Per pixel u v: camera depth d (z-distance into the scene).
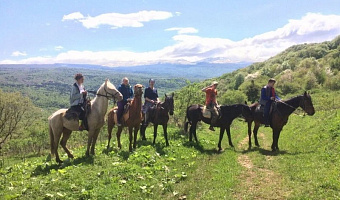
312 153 11.11
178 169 10.02
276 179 8.77
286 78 68.06
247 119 14.83
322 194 6.97
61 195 7.44
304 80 65.38
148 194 7.86
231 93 52.12
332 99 41.12
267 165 10.34
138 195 7.72
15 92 37.69
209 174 9.55
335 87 58.28
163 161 11.00
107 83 11.48
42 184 8.30
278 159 11.07
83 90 11.23
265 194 7.57
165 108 13.80
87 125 11.26
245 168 10.17
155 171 9.64
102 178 8.77
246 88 60.09
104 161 10.64
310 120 21.94
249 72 120.19
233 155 12.24
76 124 11.08
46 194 7.48
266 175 9.23
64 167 10.30
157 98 14.70
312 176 8.31
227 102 50.72
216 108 14.02
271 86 13.88
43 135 40.25
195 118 15.17
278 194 7.55
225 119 14.03
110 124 14.01
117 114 12.66
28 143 36.97
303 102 13.05
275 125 13.38
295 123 23.83
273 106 13.45
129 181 8.60
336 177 7.81
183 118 23.80
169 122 24.98
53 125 11.20
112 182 8.45
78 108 11.06
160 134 17.61
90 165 10.05
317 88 61.53
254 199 7.36
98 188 7.90
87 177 8.81
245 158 11.90
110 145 15.16
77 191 7.79
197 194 7.91
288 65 87.19
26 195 7.64
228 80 110.12
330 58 79.00
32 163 12.52
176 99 24.11
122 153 11.88
